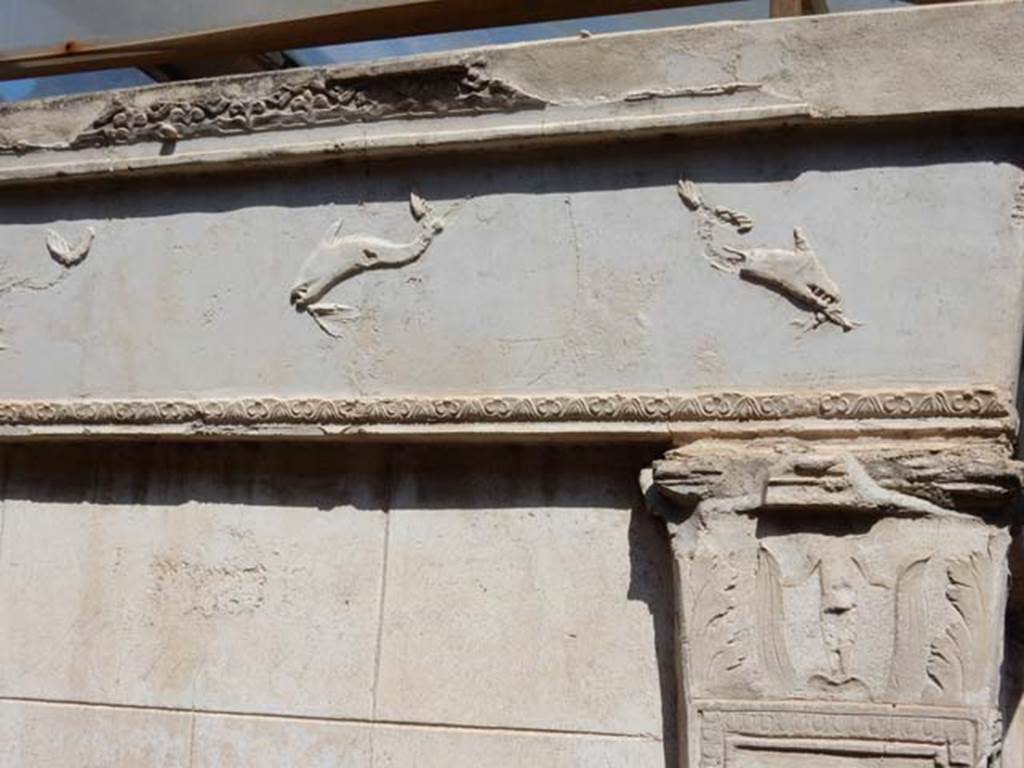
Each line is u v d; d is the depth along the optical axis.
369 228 4.20
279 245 4.27
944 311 3.70
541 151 4.06
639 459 3.98
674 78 3.93
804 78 3.82
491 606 4.03
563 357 3.97
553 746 3.92
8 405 4.45
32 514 4.50
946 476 3.56
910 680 3.56
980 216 3.71
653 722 3.85
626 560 3.95
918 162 3.78
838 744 3.58
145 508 4.39
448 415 4.02
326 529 4.21
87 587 4.41
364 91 4.19
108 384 4.39
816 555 3.67
